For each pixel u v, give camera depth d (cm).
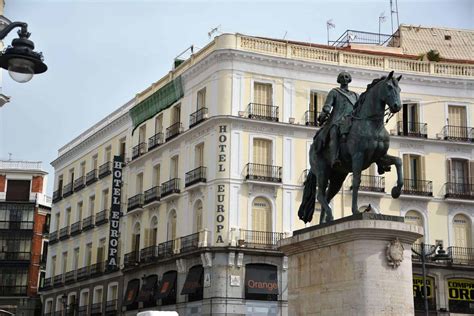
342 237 1252
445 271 4203
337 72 4256
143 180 4759
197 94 4262
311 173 1505
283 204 3988
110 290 4975
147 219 4597
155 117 4722
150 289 4312
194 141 4197
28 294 6919
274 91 4122
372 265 1207
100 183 5394
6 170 7194
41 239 7150
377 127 1311
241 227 3894
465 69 4506
